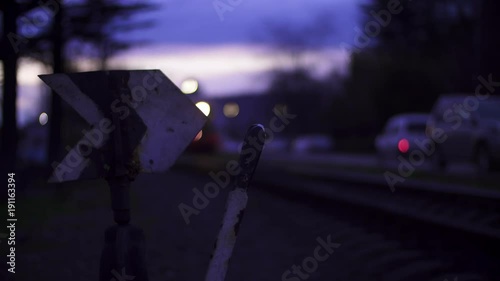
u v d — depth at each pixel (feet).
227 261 10.68
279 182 56.85
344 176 57.26
